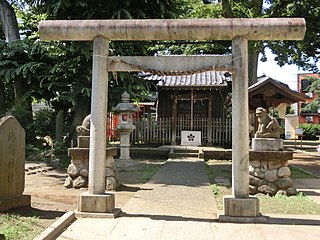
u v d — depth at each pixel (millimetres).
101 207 5723
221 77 18344
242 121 5660
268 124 8055
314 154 19828
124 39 5961
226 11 16422
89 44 11961
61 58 13594
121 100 13906
